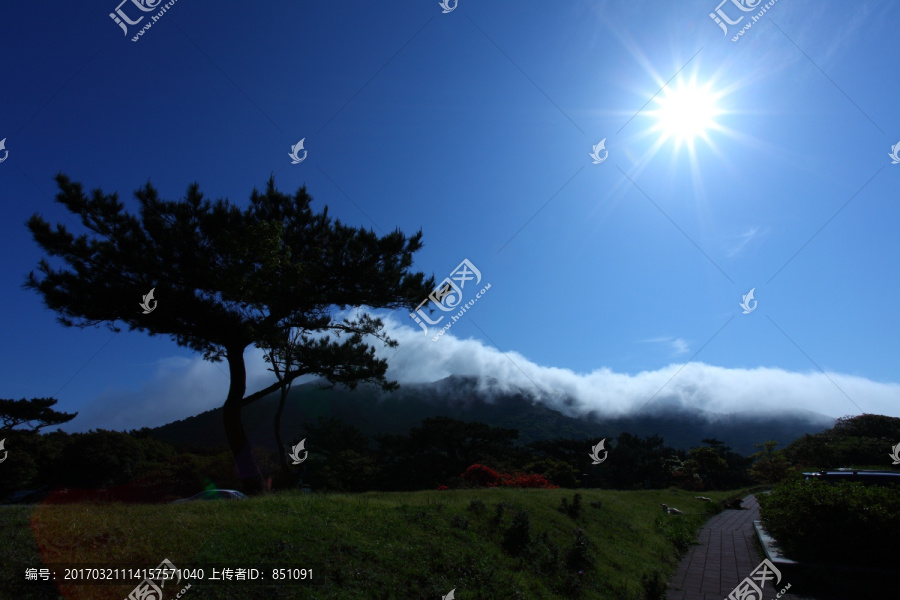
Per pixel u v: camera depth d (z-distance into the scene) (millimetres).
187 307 15281
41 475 31891
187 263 15375
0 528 6316
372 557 6824
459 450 41812
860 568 8969
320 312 17828
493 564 7746
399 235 17172
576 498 12359
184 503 8992
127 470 29203
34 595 4844
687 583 9688
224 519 7277
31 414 34594
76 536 6195
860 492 9961
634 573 9539
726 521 18625
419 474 39062
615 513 13828
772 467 37375
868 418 36750
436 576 6867
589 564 8930
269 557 6156
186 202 15852
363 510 8797
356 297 17500
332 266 16656
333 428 43781
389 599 5969
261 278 14992
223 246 15234
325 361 17406
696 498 23844
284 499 9227
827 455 32812
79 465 28516
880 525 9156
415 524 8508
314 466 35312
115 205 15406
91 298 14523
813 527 9750
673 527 14469
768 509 12281
